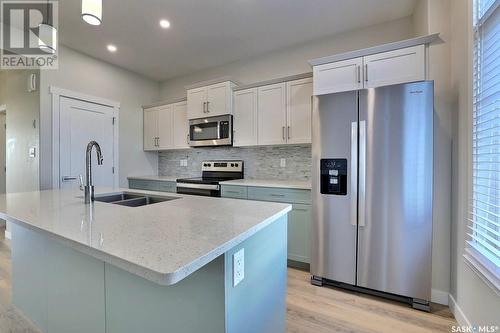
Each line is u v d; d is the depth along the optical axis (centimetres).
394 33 267
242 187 296
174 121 400
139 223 108
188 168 429
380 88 196
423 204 184
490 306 134
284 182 299
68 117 325
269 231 123
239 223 107
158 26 275
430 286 183
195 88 365
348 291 214
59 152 315
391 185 193
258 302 110
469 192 160
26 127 321
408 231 188
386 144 194
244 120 331
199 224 106
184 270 65
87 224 106
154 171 456
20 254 159
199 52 340
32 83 307
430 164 182
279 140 304
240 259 94
